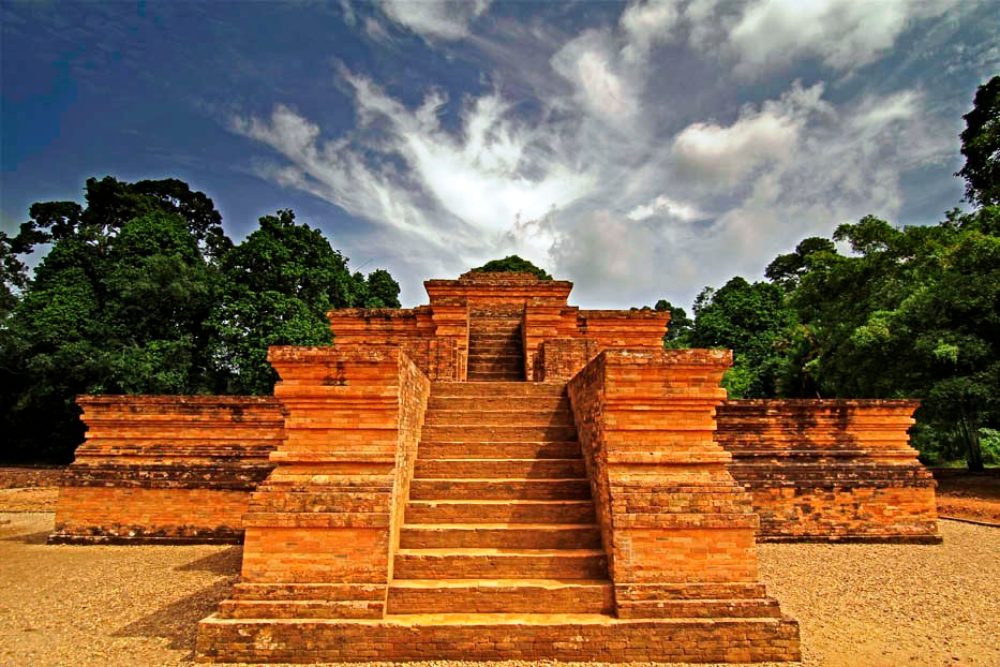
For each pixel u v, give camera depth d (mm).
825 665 6203
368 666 5973
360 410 7164
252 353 27531
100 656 6344
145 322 30031
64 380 28156
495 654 6125
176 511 12047
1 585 9117
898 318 19938
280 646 6098
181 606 8031
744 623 6285
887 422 12352
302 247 30688
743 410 12242
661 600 6461
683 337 51188
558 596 6609
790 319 41125
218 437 12430
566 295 19469
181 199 40656
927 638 7031
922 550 11297
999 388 17156
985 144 23594
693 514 6738
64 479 12195
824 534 11781
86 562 10516
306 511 6648
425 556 7012
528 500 8219
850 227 25781
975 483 20688
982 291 17859
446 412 10250
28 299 29516
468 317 17141
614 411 7254
